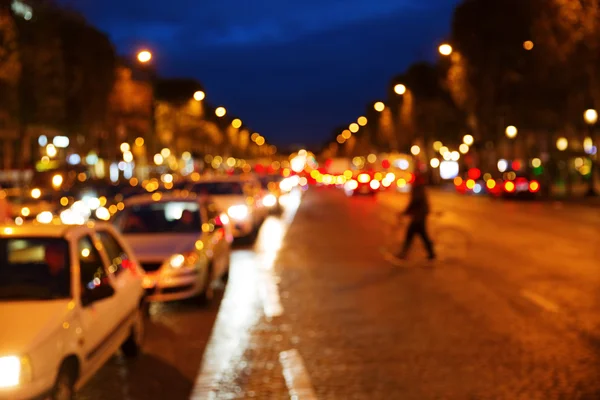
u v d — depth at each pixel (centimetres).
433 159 8612
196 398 787
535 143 6462
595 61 3475
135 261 979
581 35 3256
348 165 8712
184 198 1511
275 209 3938
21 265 771
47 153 4822
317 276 1659
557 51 3469
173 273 1243
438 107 8169
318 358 938
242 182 2719
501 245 2198
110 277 852
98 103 4772
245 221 2388
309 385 820
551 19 3403
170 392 809
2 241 784
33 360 619
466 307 1252
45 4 3812
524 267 1728
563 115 5116
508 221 3092
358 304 1305
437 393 780
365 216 3666
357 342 1018
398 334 1061
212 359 947
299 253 2117
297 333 1084
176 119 7394
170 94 7669
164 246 1288
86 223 876
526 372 853
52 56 3847
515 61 5500
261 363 921
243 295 1427
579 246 2159
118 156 6097
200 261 1288
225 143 11631
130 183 4266
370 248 2205
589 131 4409
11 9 3141
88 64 4659
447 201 4828
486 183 5434
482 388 794
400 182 7094
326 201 5256
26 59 3669
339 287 1500
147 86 5388
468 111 6088
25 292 728
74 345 684
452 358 921
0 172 4350
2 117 3509
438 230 2592
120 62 5012
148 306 1258
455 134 8025
